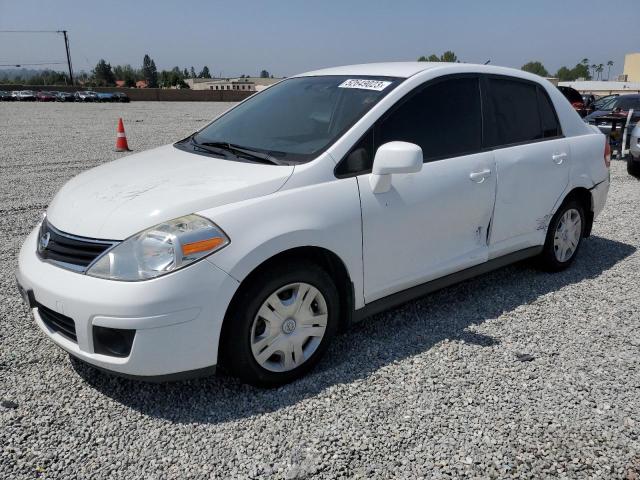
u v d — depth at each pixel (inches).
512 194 157.9
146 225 103.8
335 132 129.3
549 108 176.9
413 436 103.5
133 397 115.0
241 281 106.2
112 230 105.0
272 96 160.4
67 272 106.0
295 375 120.5
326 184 120.4
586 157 183.6
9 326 145.2
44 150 475.8
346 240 121.4
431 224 138.4
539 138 170.7
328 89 147.8
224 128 153.5
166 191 112.7
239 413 110.0
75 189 126.5
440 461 97.1
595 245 222.5
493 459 97.7
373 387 119.0
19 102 1911.9
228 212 107.7
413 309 158.2
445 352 133.9
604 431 105.3
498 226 157.3
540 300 165.6
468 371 125.4
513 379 122.6
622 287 176.6
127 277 100.3
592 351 135.4
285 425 106.5
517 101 166.6
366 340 139.7
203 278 102.3
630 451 100.0
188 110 1300.4
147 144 528.1
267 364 116.1
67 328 109.1
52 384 119.2
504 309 159.0
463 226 147.5
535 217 169.3
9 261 193.8
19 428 104.7
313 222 115.3
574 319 153.1
